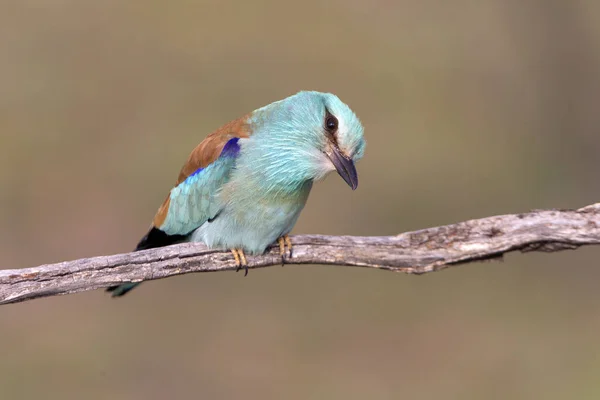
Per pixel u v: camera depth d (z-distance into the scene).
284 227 7.75
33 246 14.30
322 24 19.31
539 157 17.55
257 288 14.07
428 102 18.28
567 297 14.02
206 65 17.98
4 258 13.98
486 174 17.08
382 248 7.61
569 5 18.25
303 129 7.46
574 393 11.79
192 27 18.47
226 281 13.98
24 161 15.62
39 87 16.92
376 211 16.03
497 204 16.50
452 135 17.77
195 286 13.77
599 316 13.50
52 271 6.71
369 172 16.88
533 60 18.50
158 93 17.31
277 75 18.30
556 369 12.35
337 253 7.70
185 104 17.25
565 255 14.71
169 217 8.15
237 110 17.31
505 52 18.77
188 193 7.93
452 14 19.33
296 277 14.27
